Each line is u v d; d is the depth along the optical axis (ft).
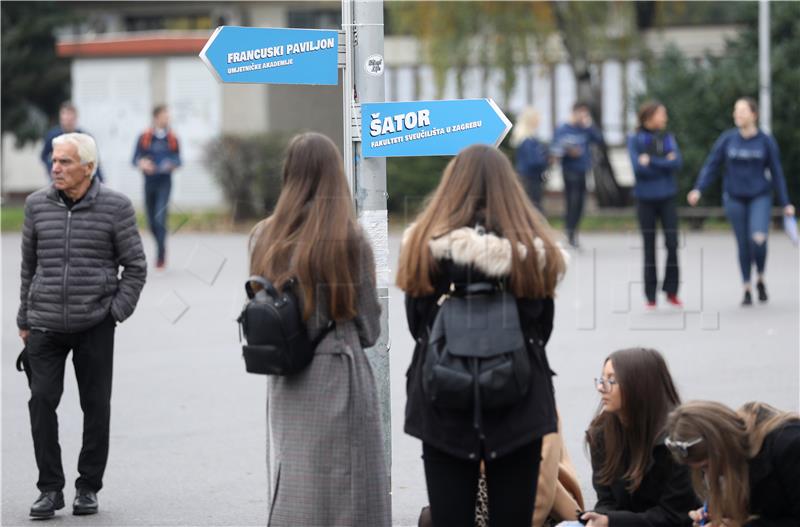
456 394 32.96
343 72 41.04
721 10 223.51
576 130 138.31
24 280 49.14
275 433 37.73
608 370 38.06
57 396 48.42
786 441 32.63
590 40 194.49
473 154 34.58
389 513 37.52
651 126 96.89
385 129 40.65
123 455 57.31
